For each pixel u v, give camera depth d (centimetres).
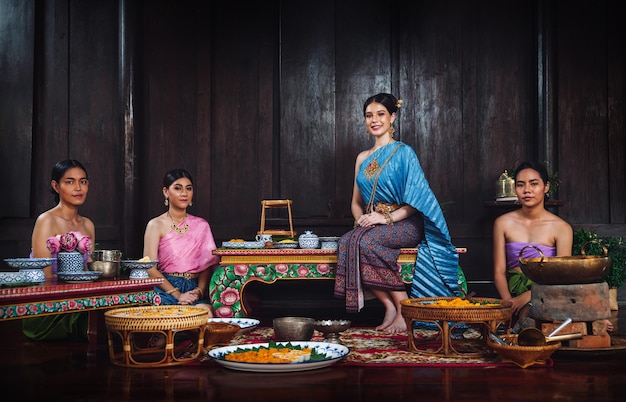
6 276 274
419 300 307
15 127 533
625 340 298
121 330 261
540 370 253
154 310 284
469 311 268
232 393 217
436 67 539
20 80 536
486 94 537
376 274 370
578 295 274
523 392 217
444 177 535
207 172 541
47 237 339
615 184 523
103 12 543
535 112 529
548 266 276
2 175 531
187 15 544
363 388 223
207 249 410
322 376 242
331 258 387
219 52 546
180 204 405
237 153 542
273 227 530
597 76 529
